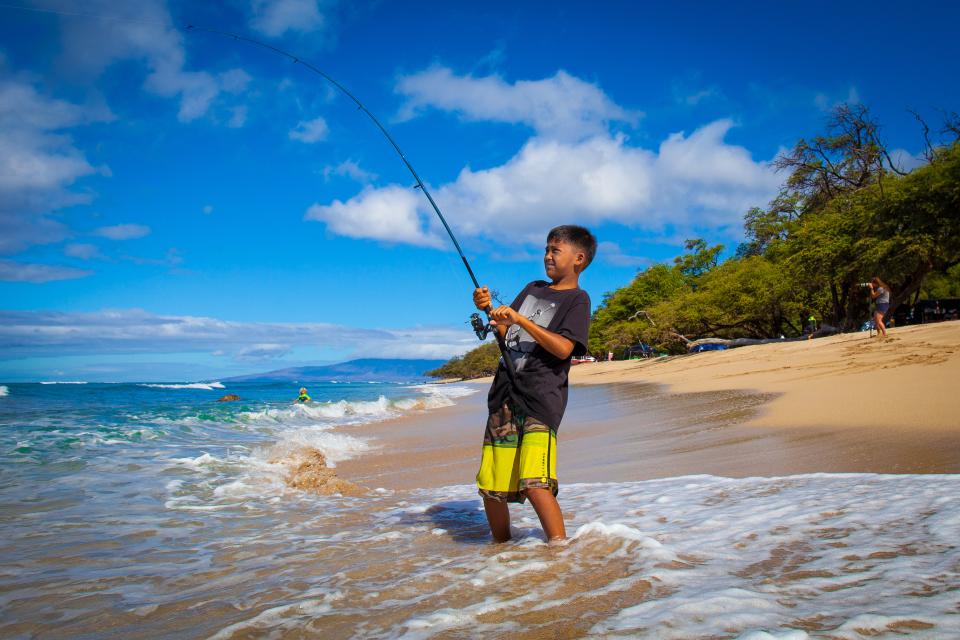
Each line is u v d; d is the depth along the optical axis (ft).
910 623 4.68
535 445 8.91
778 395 35.50
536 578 6.93
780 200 146.72
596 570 7.02
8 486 16.83
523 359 9.34
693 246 205.67
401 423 46.11
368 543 10.10
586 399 59.26
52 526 12.00
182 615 6.84
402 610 6.30
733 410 30.94
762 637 4.58
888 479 11.62
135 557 9.66
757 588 5.84
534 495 8.86
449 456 26.02
